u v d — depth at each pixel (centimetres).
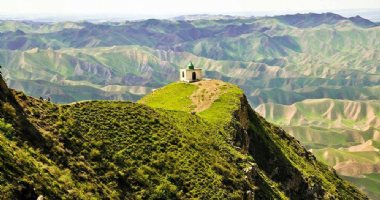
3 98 5291
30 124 5256
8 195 3538
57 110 6425
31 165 4203
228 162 8288
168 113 9469
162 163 6788
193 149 7688
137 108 8131
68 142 5688
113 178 5725
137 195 5791
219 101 12719
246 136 11269
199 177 6881
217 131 9900
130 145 6831
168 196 6147
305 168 13950
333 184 15188
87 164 5522
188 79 15838
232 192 7050
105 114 7456
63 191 4278
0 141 4156
